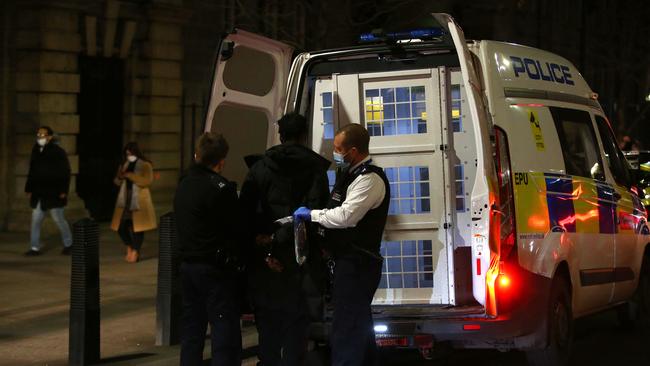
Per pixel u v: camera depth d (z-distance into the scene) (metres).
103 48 18.09
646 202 10.38
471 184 7.41
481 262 6.73
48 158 14.08
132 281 12.10
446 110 7.42
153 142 19.20
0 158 16.92
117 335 9.01
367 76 7.62
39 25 16.77
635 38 35.97
